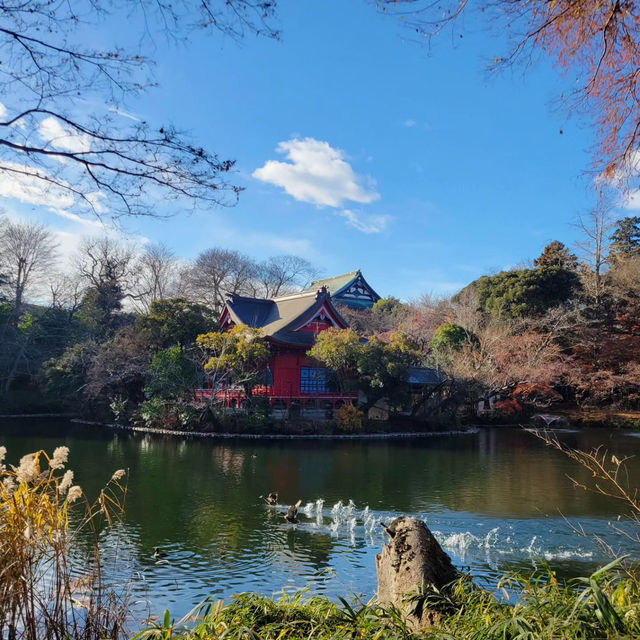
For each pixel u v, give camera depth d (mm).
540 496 16609
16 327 46688
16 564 3564
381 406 37875
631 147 5055
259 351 32344
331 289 69438
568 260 51875
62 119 4645
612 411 41906
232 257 61062
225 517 13805
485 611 3670
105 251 51594
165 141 4727
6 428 32531
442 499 16203
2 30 4363
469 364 37469
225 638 3570
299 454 25062
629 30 4629
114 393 37812
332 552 11203
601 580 3992
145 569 9961
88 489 16594
